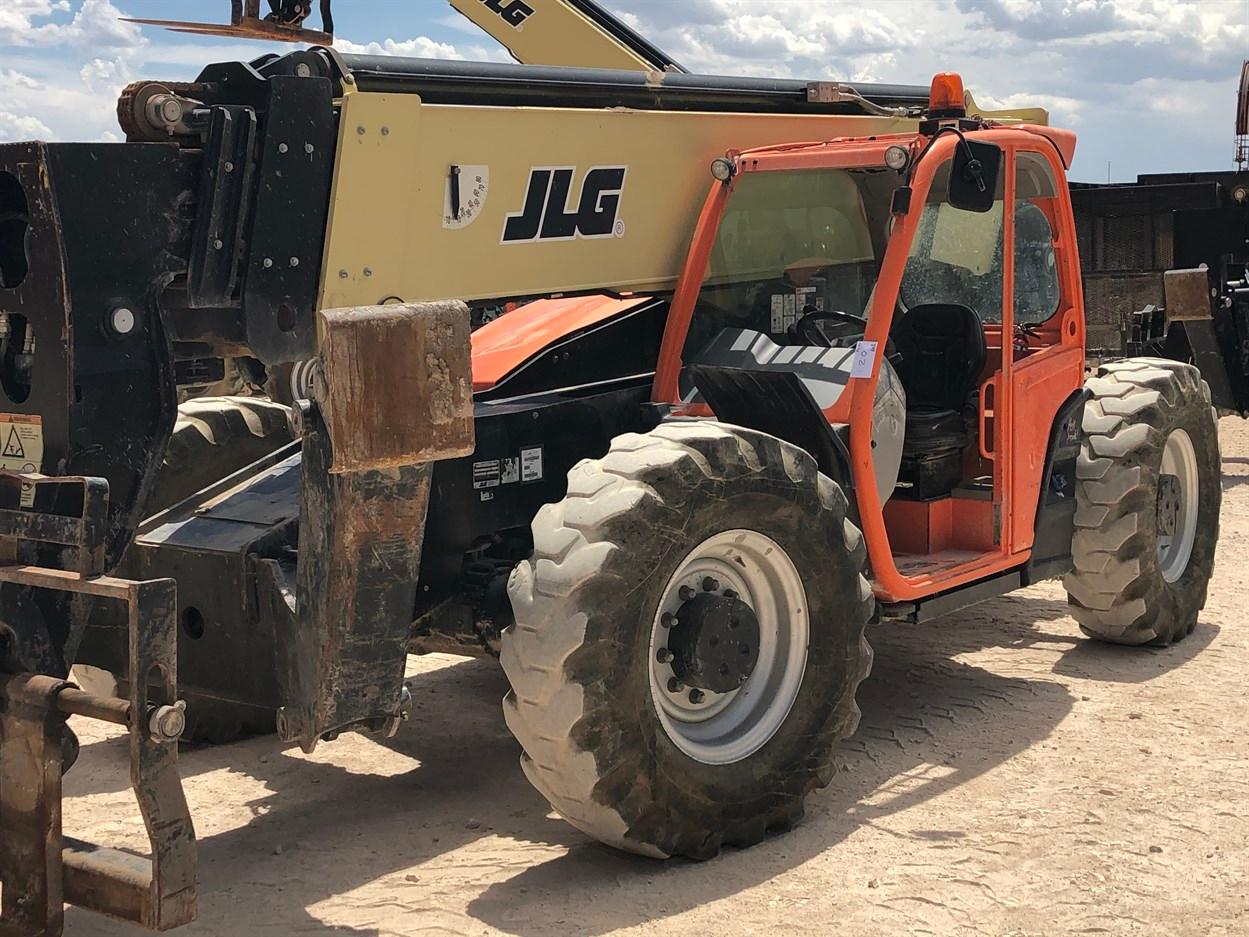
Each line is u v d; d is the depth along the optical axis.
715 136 4.95
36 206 3.23
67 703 3.13
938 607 4.89
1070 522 5.74
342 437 3.31
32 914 3.21
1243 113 12.13
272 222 3.57
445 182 4.02
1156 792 4.38
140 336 3.39
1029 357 5.33
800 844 4.01
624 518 3.63
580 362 4.82
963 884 3.72
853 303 5.35
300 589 3.50
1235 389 10.30
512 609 3.96
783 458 4.02
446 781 4.59
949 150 4.73
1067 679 5.64
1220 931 3.44
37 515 3.20
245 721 4.91
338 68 3.74
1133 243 12.62
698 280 4.88
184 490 4.84
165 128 3.39
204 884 3.78
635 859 3.91
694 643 3.91
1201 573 6.27
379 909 3.59
